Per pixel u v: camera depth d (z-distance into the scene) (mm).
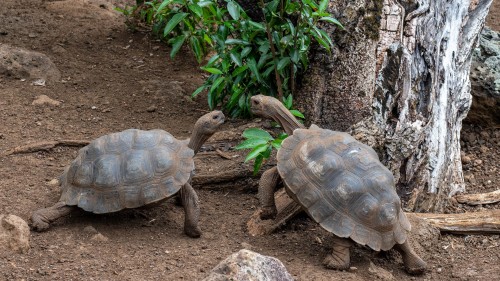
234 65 6477
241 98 6332
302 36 5539
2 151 5805
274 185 4895
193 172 4770
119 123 6574
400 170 5445
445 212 5789
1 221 4406
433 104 5598
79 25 8922
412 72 5496
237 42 5902
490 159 6770
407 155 5375
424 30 5523
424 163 5512
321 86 5695
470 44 6234
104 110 6812
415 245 4988
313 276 4332
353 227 4328
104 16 9352
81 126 6449
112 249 4512
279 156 4598
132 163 4582
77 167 4668
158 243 4660
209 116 4934
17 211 4855
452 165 5969
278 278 3734
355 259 4762
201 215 5168
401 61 5445
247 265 3617
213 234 4887
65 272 4176
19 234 4367
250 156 4934
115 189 4543
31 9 9258
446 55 5773
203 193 5516
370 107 5543
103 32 8828
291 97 5504
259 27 5691
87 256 4387
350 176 4414
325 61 5648
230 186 5543
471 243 5191
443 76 5727
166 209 5160
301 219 5199
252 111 5105
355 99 5605
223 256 4508
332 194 4383
